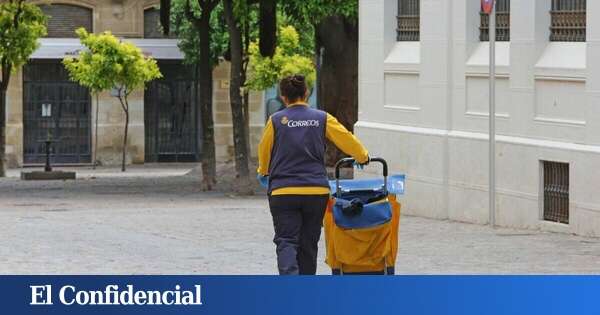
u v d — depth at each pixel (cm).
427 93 2905
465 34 2762
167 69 7006
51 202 3881
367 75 3166
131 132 6975
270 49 4228
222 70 7081
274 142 1466
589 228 2334
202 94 4450
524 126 2561
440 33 2847
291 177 1456
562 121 2442
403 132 2989
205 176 4456
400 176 1474
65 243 2206
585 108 2373
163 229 2572
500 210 2627
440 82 2856
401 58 3025
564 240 2248
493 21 2489
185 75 7019
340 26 4838
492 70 2503
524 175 2538
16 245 2164
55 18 6975
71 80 6638
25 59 5506
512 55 2592
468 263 1855
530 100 2541
